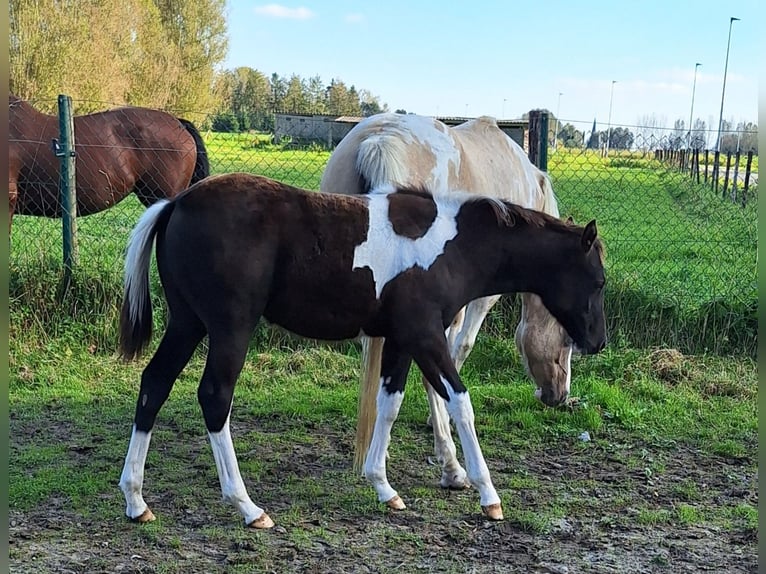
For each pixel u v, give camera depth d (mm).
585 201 12336
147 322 3086
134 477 3135
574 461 4082
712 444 4344
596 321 3596
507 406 4820
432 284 3188
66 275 5570
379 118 3854
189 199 2979
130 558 2846
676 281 6887
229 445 3098
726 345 5781
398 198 3270
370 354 3553
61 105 5676
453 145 3826
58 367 5207
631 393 5102
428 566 2865
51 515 3205
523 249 3426
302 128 13680
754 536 3191
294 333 3258
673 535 3211
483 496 3297
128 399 4824
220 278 2924
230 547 2977
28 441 4086
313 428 4473
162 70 26531
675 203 13086
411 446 4246
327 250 3061
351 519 3293
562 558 2969
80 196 6520
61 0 20125
